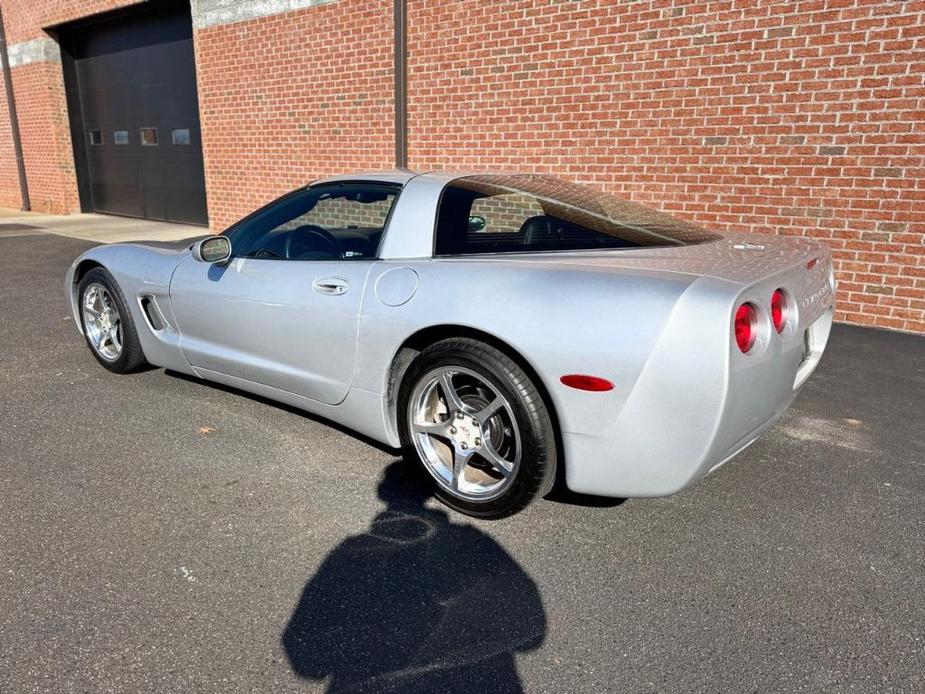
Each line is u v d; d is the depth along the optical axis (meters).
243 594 2.28
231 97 10.38
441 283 2.79
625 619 2.20
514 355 2.60
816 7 5.49
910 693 1.90
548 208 3.05
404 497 2.95
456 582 2.38
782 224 5.98
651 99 6.43
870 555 2.58
